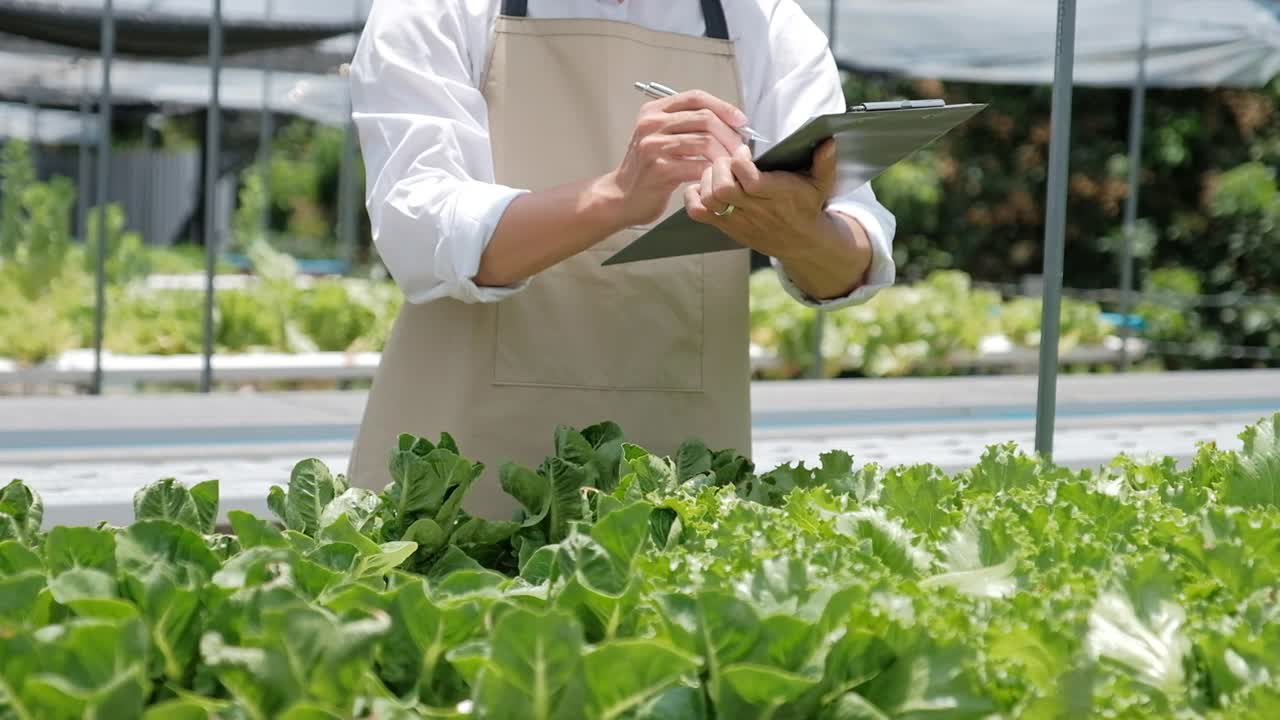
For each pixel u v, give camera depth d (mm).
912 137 1562
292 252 25219
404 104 1827
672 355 1972
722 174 1560
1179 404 5980
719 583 1063
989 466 1707
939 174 20062
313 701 894
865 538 1301
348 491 1489
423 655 1008
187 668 997
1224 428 5223
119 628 863
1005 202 20000
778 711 944
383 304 10953
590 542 1137
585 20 1904
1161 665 1047
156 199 23797
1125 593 1101
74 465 3959
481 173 1846
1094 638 1063
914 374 11195
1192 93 19172
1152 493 1589
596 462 1654
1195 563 1273
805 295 1927
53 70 12750
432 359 1932
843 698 948
